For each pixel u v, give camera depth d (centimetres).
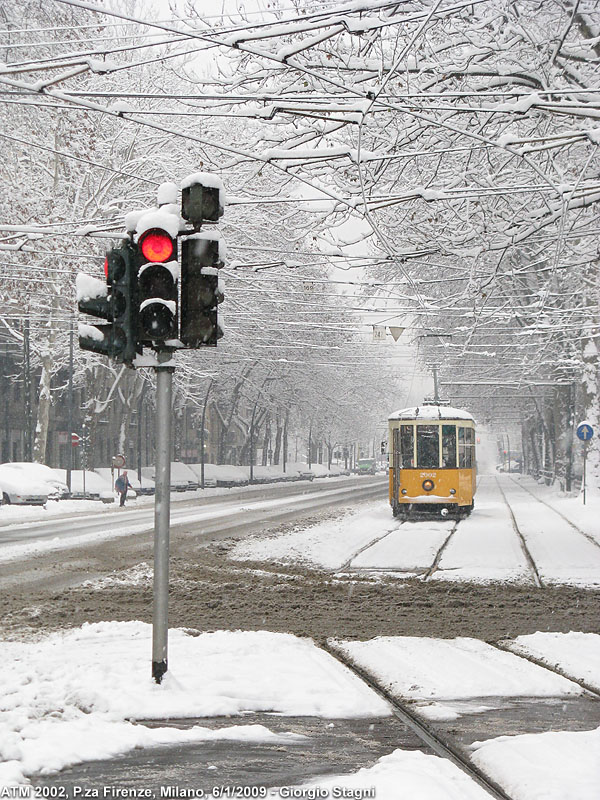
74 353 6094
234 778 692
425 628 1424
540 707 929
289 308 4975
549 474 8050
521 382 5378
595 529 3291
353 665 1135
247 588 1859
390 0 1237
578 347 4891
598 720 877
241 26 1241
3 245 1927
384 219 1983
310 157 1551
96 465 8594
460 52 1927
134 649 1181
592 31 1895
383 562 2356
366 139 1853
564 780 673
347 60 1609
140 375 6450
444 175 1980
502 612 1592
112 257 966
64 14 3191
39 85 1309
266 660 1116
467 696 976
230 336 5266
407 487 3953
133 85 3616
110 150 4081
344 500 5891
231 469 9219
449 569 2217
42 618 1466
